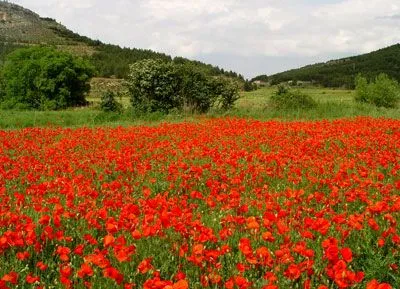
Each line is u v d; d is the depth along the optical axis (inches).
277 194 321.7
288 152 497.0
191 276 222.5
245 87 4023.1
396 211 289.4
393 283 216.1
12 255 237.9
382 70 6146.7
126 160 447.5
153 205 265.6
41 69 2492.6
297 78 6540.4
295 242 248.7
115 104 1418.6
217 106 1374.3
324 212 278.7
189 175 377.1
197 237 227.5
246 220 259.1
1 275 215.2
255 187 382.0
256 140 629.3
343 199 333.1
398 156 495.2
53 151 526.3
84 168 440.5
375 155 498.0
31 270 230.2
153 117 1248.2
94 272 214.8
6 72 2596.0
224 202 315.3
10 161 470.9
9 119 1227.2
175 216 247.9
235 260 233.9
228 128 781.3
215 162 448.5
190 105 1337.4
